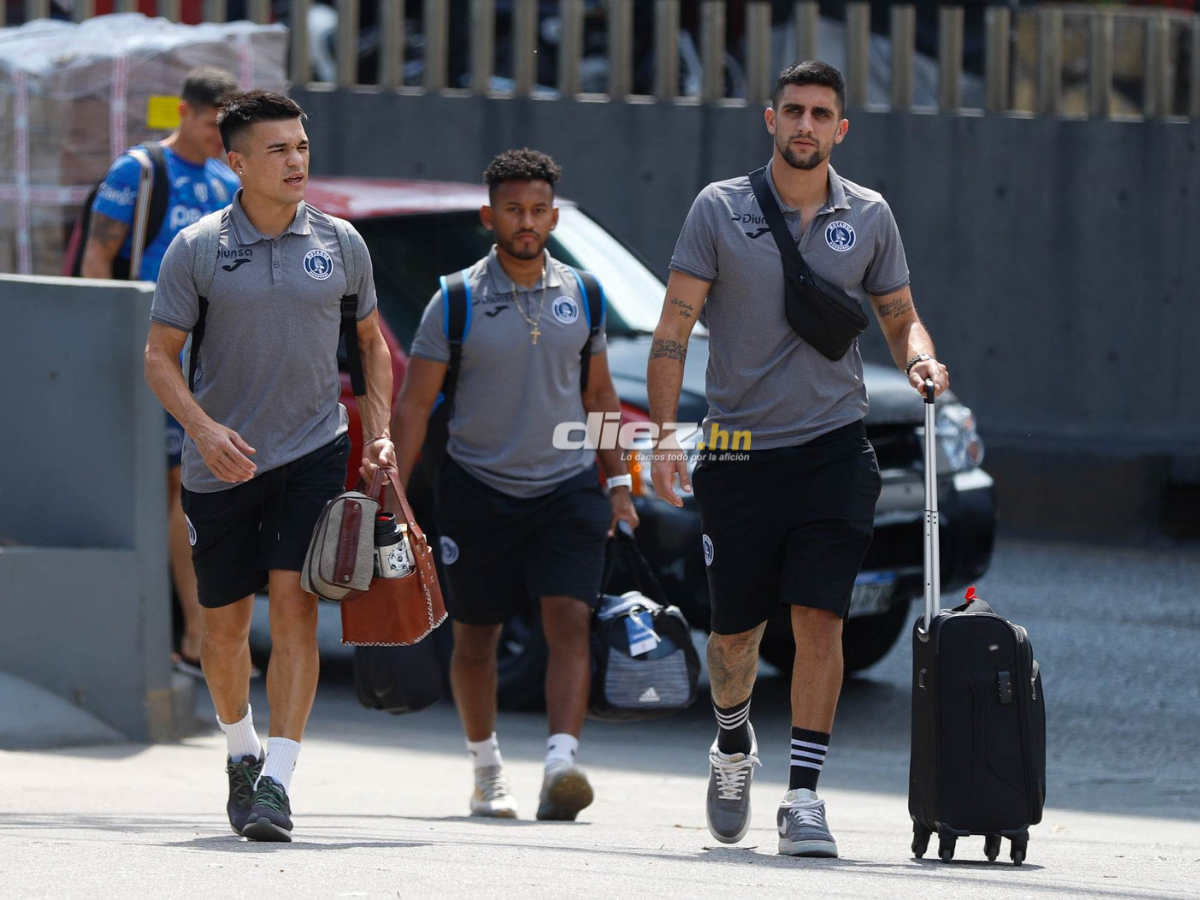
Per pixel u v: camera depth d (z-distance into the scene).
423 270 31.31
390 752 27.88
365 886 14.57
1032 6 59.03
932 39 54.66
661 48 50.59
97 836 18.27
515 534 22.61
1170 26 47.53
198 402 18.30
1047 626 37.84
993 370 49.00
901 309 18.53
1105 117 47.81
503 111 51.41
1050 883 15.54
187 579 30.66
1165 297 47.78
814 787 18.16
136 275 28.55
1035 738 16.92
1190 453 46.22
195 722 28.27
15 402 27.30
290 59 52.47
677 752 28.80
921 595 31.39
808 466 18.08
